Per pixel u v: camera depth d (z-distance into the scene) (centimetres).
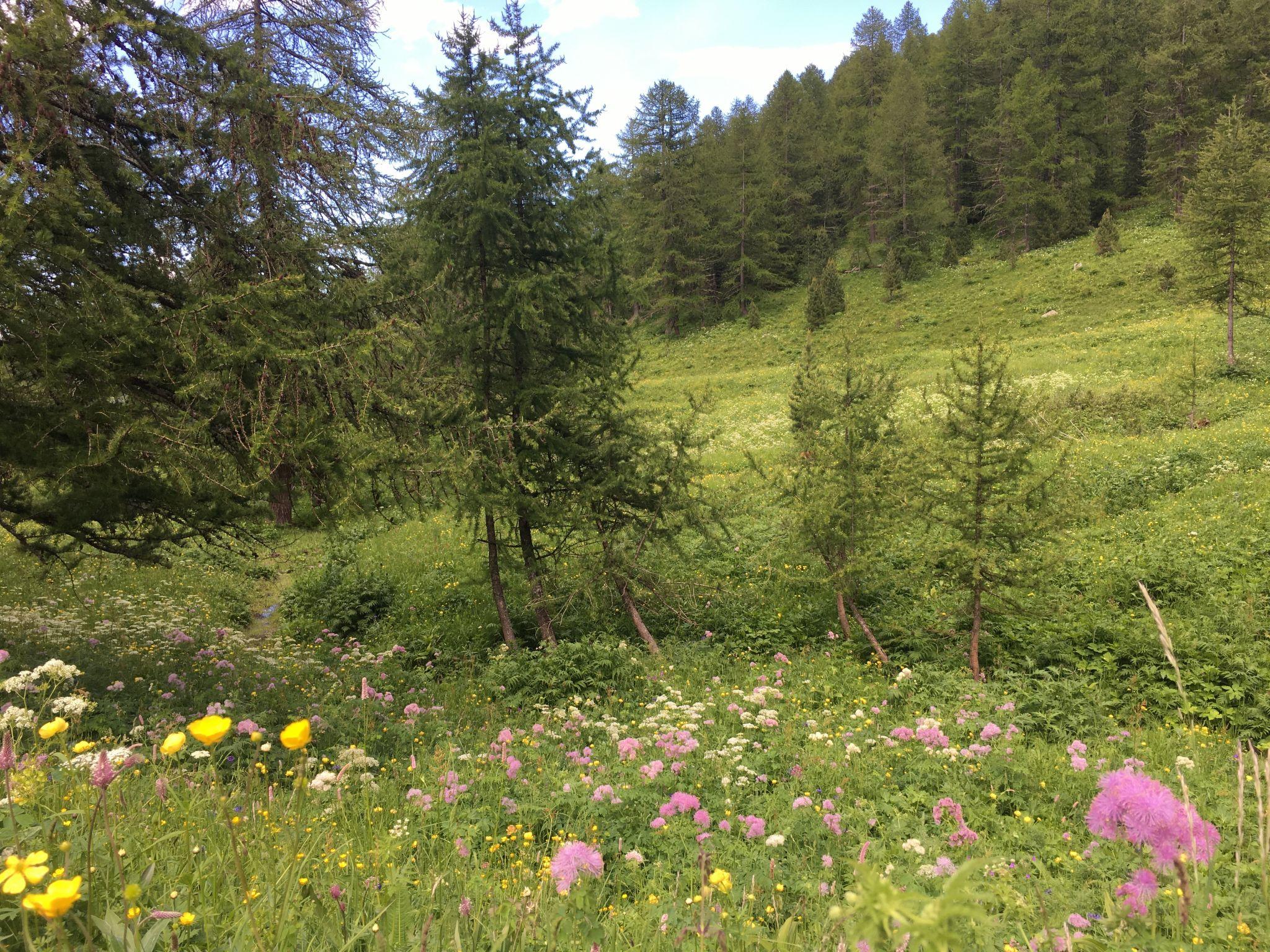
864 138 7906
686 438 1034
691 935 263
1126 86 7256
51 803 269
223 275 696
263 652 1048
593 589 1034
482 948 221
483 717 805
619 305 1038
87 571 1388
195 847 251
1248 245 2673
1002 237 6831
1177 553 1143
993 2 8606
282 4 845
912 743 648
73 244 581
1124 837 197
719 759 592
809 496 976
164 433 618
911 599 1117
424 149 902
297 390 663
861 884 101
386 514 883
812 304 5962
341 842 346
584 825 467
